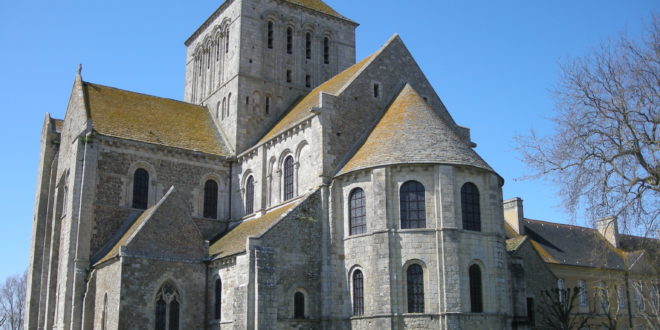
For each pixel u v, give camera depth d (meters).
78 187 52.28
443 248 42.81
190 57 76.50
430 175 44.50
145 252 45.41
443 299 41.97
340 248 46.56
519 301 49.81
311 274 45.84
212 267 47.66
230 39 66.88
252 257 43.28
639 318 68.19
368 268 44.19
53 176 62.06
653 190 30.62
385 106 53.03
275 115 64.88
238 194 59.12
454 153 45.50
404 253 43.25
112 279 45.59
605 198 31.25
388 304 42.41
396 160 44.75
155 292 45.19
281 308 43.97
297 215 46.25
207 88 70.25
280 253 44.78
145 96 64.62
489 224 45.34
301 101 63.59
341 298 45.59
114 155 54.59
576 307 66.88
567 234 75.06
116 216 53.34
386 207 44.16
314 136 49.78
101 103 59.06
